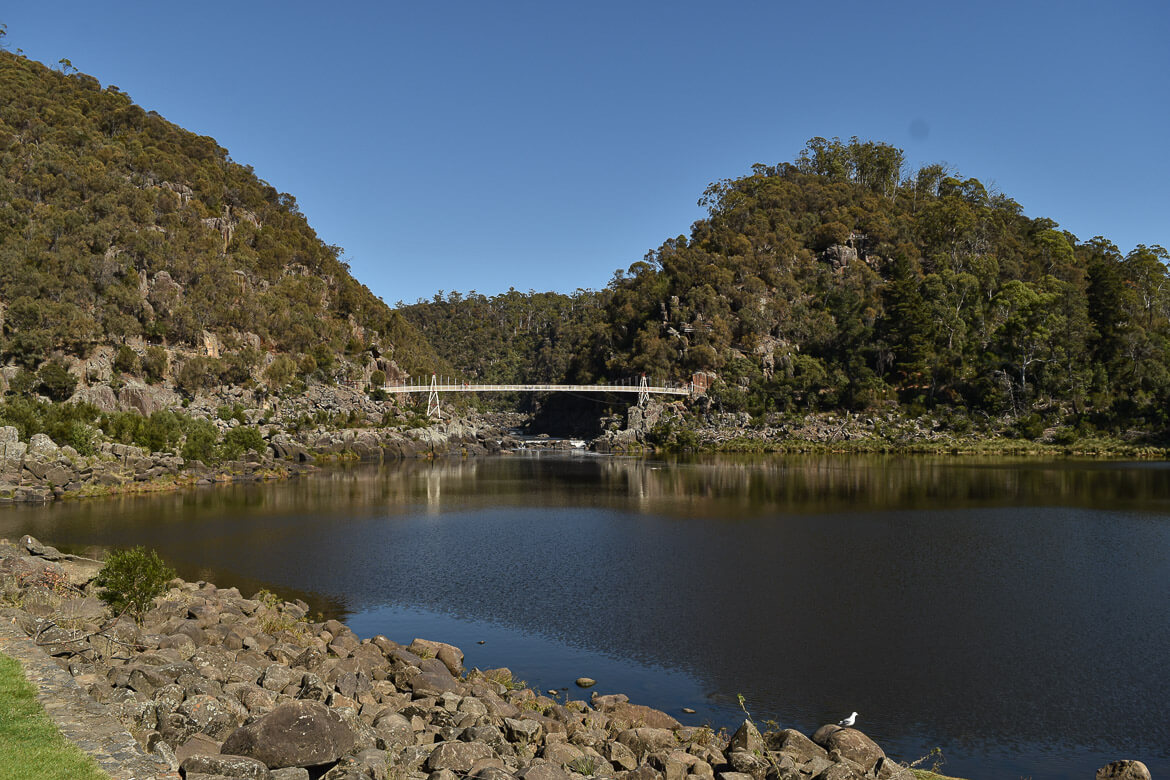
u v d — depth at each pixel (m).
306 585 40.62
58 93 192.88
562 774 15.55
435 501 75.88
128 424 95.44
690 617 34.75
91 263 139.88
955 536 54.34
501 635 32.34
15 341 118.38
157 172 182.62
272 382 154.38
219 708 15.72
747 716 23.81
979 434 156.00
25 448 76.56
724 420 174.12
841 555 47.94
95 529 56.66
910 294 182.00
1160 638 31.78
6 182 148.00
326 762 14.15
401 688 23.36
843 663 28.92
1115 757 21.84
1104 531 56.25
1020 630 32.88
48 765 11.97
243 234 190.88
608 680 27.23
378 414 167.62
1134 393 159.62
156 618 27.19
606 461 136.50
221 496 78.56
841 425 166.50
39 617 23.09
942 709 24.88
